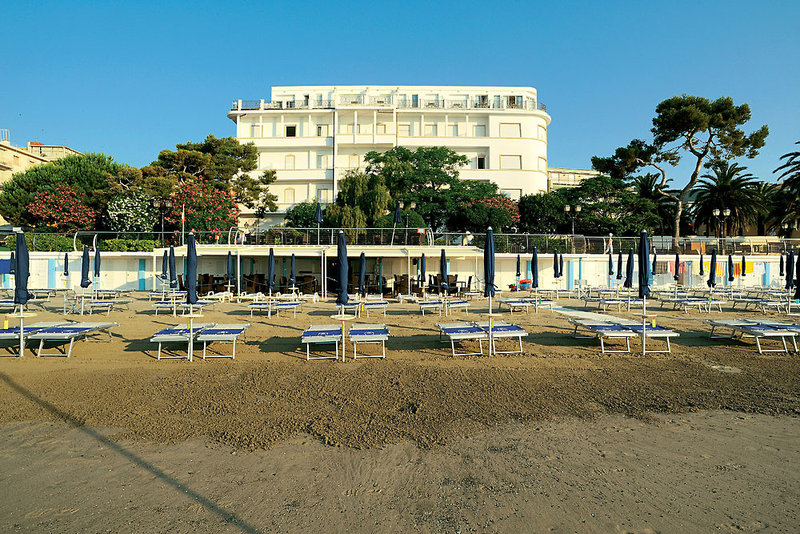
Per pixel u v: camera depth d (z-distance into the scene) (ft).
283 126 160.04
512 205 130.62
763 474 14.83
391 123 161.89
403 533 11.72
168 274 86.79
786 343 36.96
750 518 12.27
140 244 92.07
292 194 157.58
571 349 35.17
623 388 24.66
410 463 15.80
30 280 89.51
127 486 14.21
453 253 86.07
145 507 13.00
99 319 52.08
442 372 28.22
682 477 14.65
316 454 16.53
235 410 21.24
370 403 22.27
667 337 33.42
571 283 97.25
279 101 162.71
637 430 18.71
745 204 129.18
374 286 87.66
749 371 28.27
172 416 20.42
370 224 110.22
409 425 19.35
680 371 28.32
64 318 53.16
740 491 13.74
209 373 28.02
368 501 13.35
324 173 154.71
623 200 123.65
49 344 36.55
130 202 101.60
